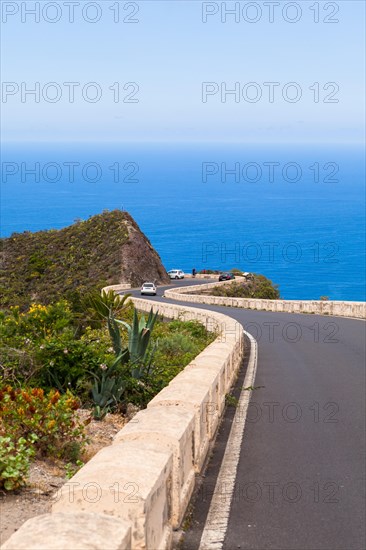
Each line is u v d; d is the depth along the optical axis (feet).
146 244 351.25
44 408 28.32
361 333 100.17
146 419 23.56
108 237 348.38
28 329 54.03
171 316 135.95
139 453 18.74
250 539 21.06
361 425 38.83
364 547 20.43
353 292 630.33
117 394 40.52
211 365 39.70
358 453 32.22
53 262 338.13
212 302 194.59
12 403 28.89
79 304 100.17
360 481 27.58
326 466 29.91
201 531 21.67
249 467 29.63
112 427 36.50
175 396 28.17
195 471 27.30
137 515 15.31
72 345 42.14
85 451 28.89
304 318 133.18
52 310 57.11
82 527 12.80
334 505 24.49
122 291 273.75
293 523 22.59
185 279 372.58
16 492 22.84
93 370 41.83
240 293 285.43
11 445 23.39
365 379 57.21
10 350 41.68
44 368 41.24
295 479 27.81
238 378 59.06
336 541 20.95
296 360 71.82
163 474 17.94
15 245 358.64
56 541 12.03
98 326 87.71
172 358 61.67
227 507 24.09
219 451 32.50
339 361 69.92
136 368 43.04
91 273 319.27
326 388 52.80
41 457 27.81
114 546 12.28
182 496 22.20
